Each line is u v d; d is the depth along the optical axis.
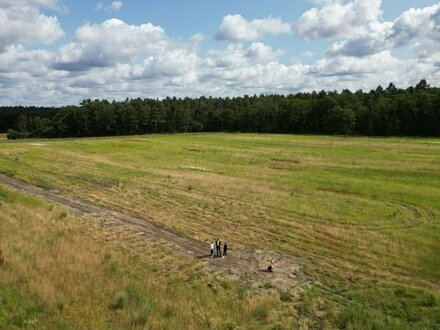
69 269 27.72
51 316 20.38
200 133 180.88
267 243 37.69
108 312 22.05
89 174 71.00
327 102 171.25
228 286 28.55
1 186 57.75
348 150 98.94
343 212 46.97
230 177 68.19
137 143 124.56
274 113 187.50
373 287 28.55
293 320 24.00
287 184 62.16
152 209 48.94
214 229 41.66
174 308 23.53
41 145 116.00
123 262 31.03
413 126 146.12
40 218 41.31
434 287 28.45
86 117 179.38
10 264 26.95
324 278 30.34
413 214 46.16
